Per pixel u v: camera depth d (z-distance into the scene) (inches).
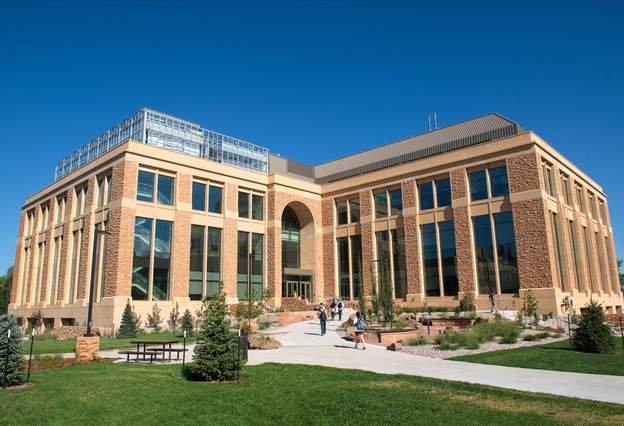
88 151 1871.3
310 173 2283.5
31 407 387.5
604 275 1827.0
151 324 1416.1
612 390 451.8
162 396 428.8
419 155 1855.3
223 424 355.6
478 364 634.2
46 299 1744.6
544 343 847.7
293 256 1972.2
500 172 1499.8
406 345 848.9
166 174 1592.0
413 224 1678.2
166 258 1541.6
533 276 1360.7
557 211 1478.8
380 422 350.6
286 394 436.5
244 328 1054.4
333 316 1433.3
